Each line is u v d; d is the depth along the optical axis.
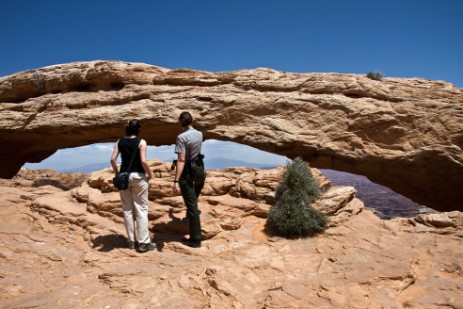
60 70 20.52
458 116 14.83
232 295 4.33
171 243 6.19
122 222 7.15
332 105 15.96
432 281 4.88
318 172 8.21
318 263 5.36
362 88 16.12
